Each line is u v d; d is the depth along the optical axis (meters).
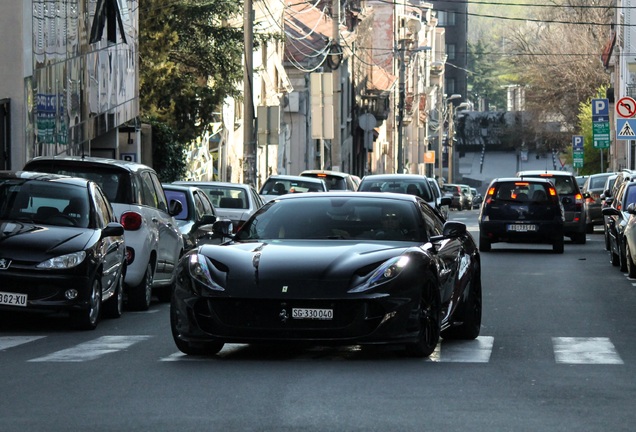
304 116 138.12
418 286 25.41
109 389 21.56
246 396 20.72
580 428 17.91
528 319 34.97
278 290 24.72
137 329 32.81
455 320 29.39
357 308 24.72
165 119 82.12
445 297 27.50
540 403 20.08
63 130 63.62
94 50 70.62
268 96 125.50
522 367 24.67
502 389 21.61
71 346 28.59
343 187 89.94
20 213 33.81
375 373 23.59
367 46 199.38
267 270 25.12
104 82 72.88
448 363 25.23
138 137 80.25
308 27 147.12
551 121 185.75
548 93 177.88
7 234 32.19
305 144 138.75
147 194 40.47
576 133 176.50
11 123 55.59
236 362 25.28
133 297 38.78
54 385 22.06
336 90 151.75
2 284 31.36
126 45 77.94
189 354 26.47
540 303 39.91
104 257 33.53
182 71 85.31
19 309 31.38
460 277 28.77
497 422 18.33
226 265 25.44
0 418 18.66
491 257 65.06
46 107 60.03
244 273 25.11
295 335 24.72
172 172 83.19
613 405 19.92
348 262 25.34
